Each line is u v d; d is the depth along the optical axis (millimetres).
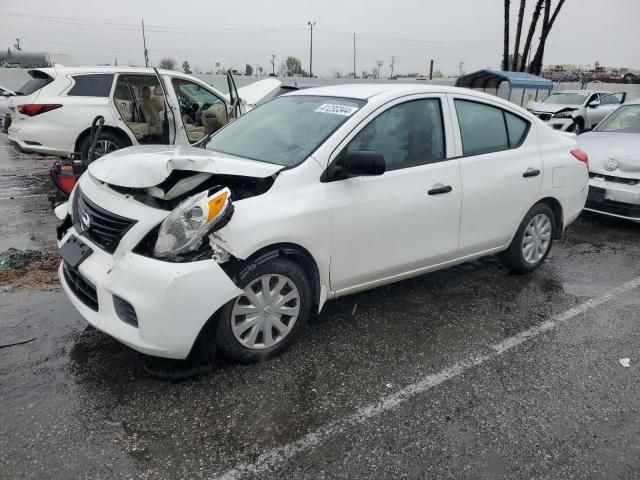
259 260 3035
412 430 2705
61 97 7656
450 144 3967
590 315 4125
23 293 4105
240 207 2971
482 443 2627
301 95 4211
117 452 2477
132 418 2709
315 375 3156
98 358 3229
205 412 2775
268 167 3188
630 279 4914
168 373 3041
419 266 3914
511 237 4582
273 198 3100
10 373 3047
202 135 8164
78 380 3006
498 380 3186
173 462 2430
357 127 3488
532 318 4043
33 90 7770
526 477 2416
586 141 7141
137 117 8227
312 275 3383
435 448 2580
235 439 2592
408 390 3049
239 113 8086
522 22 21203
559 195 4793
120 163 3156
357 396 2973
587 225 6832
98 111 7793
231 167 3049
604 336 3791
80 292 3189
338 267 3428
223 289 2857
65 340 3428
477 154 4160
